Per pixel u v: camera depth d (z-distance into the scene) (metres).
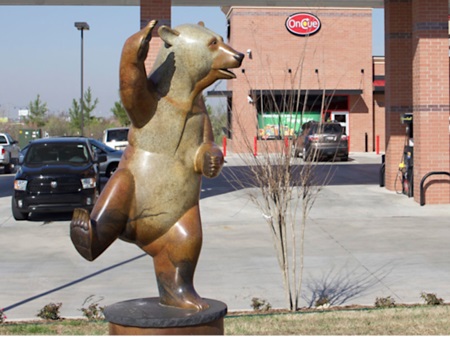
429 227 13.98
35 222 15.17
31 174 14.86
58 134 53.25
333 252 11.48
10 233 13.82
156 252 4.70
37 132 37.41
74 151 15.90
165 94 4.64
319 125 9.24
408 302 8.36
